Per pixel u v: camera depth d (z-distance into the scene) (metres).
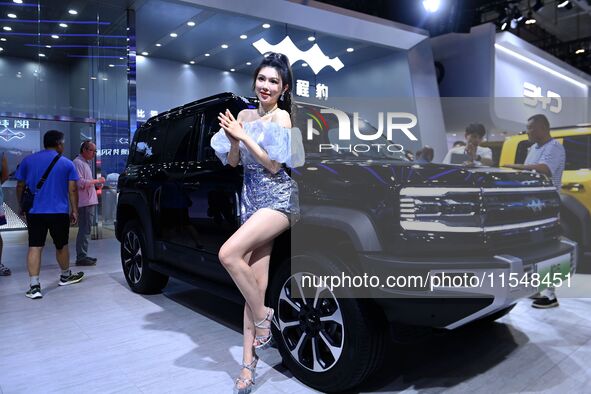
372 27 9.01
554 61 12.07
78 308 3.60
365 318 2.00
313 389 2.22
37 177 3.99
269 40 9.72
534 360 2.53
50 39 8.60
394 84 10.09
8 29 8.41
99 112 8.79
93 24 8.53
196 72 11.72
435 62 10.81
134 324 3.19
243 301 2.56
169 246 3.36
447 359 2.55
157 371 2.44
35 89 8.74
